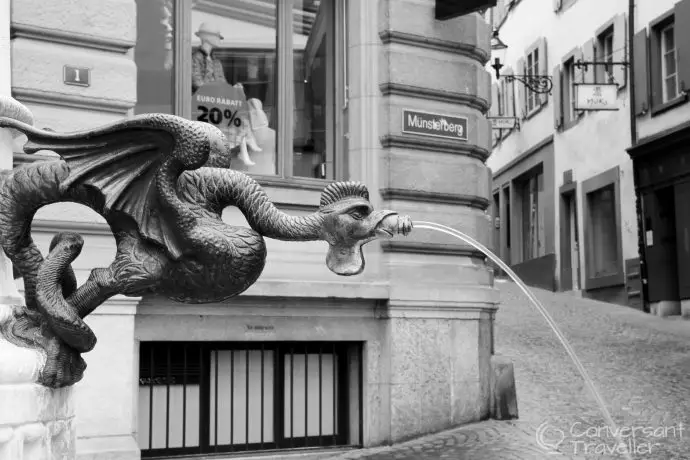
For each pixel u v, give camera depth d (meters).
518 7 34.12
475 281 11.57
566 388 13.57
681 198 22.73
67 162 3.76
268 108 11.13
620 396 13.14
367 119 11.28
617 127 25.75
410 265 11.10
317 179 11.26
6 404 3.29
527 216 34.50
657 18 23.67
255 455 10.26
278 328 10.30
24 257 3.80
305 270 10.50
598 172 26.91
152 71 10.35
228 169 3.76
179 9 10.51
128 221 3.71
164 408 9.91
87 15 9.29
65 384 3.67
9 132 4.00
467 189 11.71
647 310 23.83
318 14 11.53
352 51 11.39
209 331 9.88
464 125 11.74
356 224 3.65
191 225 3.59
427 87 11.50
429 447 10.26
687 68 22.36
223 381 10.27
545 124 31.27
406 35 11.36
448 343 11.18
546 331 19.52
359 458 9.95
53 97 9.10
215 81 10.77
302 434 10.70
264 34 11.16
